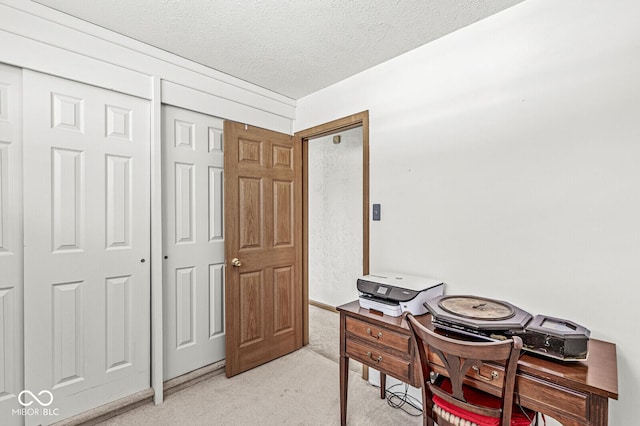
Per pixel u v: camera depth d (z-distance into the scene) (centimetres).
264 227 260
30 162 161
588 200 141
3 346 155
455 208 184
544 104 152
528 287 157
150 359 203
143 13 166
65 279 171
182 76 216
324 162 402
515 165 161
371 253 228
